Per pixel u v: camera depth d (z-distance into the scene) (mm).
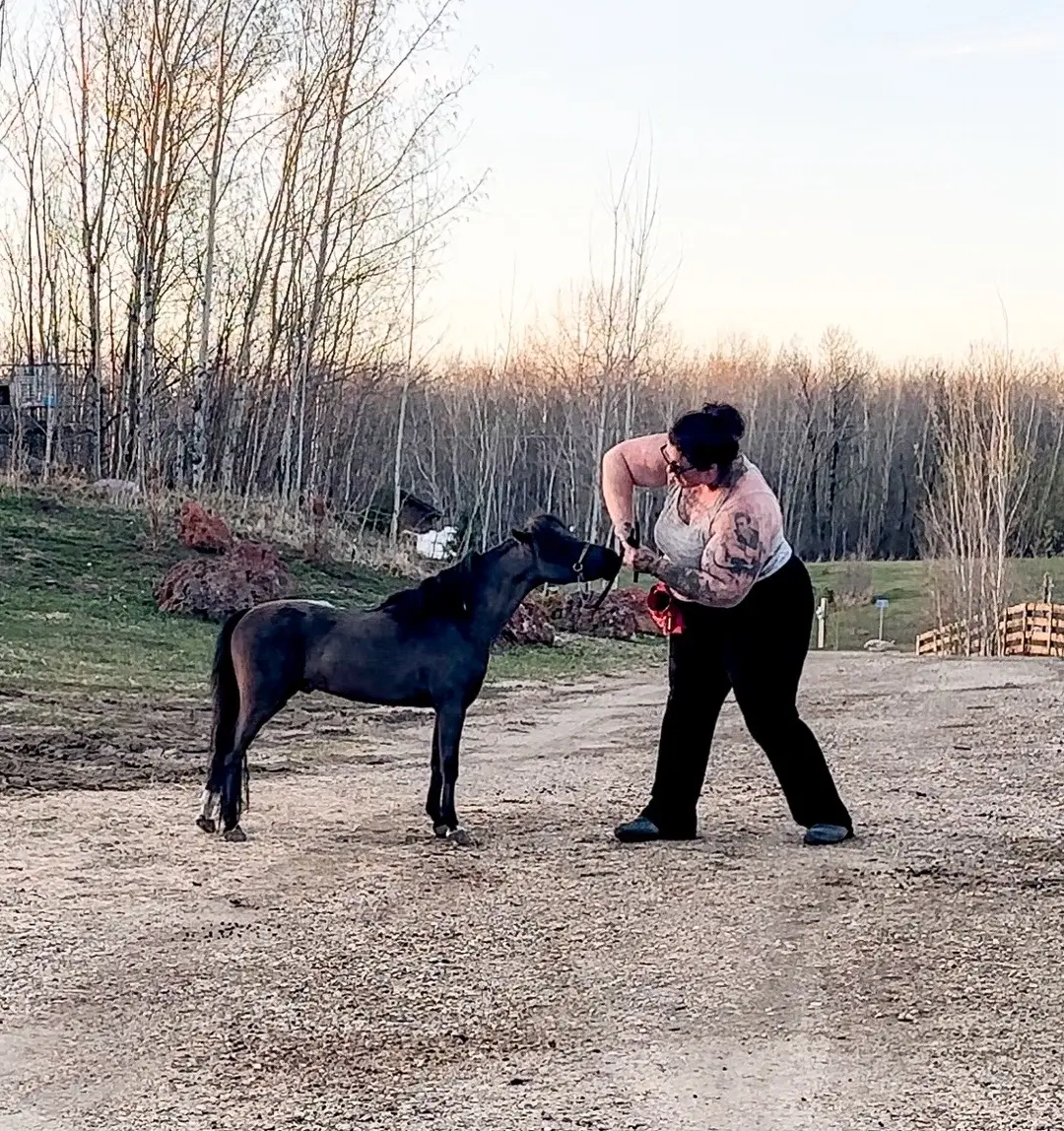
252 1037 5129
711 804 9617
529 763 11891
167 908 6828
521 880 7402
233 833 8344
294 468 35688
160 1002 5512
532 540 8211
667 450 7742
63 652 16953
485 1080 4727
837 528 73562
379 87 38281
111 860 7824
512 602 8305
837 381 74562
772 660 8039
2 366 33156
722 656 8148
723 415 7594
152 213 31328
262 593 21375
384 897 7059
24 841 8258
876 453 74250
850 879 7344
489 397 54844
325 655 8250
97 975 5828
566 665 22094
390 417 52375
